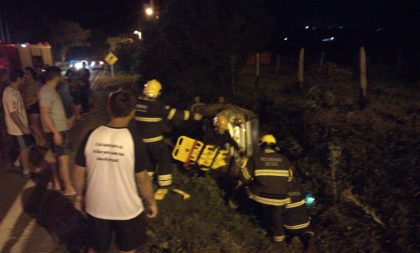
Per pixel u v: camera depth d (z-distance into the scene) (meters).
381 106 9.33
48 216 5.16
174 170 6.34
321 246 4.65
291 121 8.55
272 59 24.98
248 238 4.72
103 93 19.38
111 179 3.15
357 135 7.01
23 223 4.98
